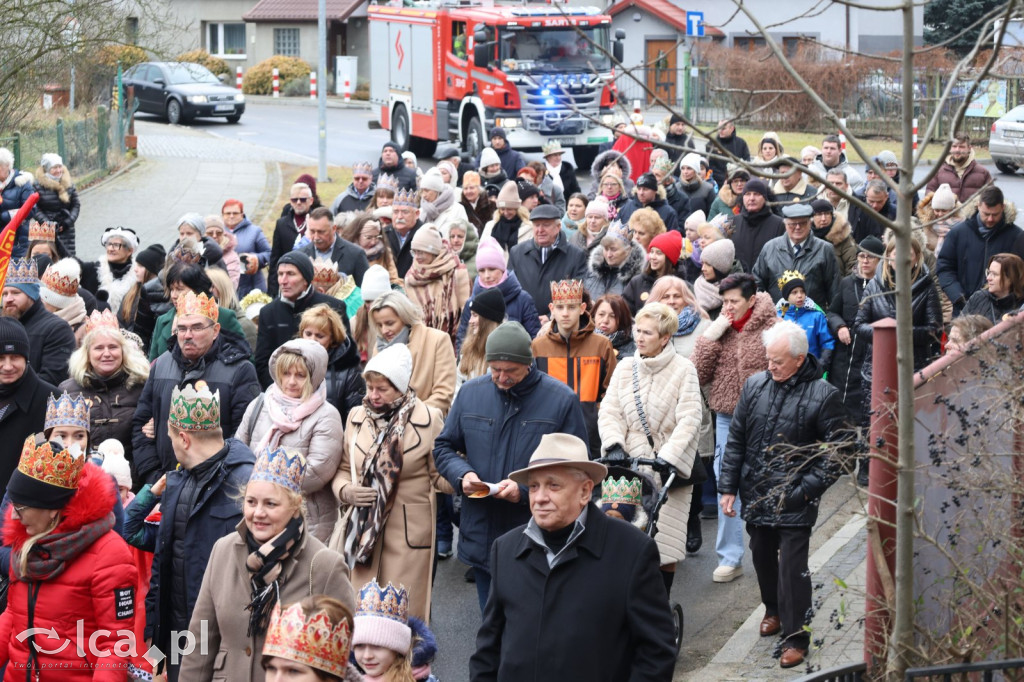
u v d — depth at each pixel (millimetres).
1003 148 33125
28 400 9914
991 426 7074
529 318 13367
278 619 5625
